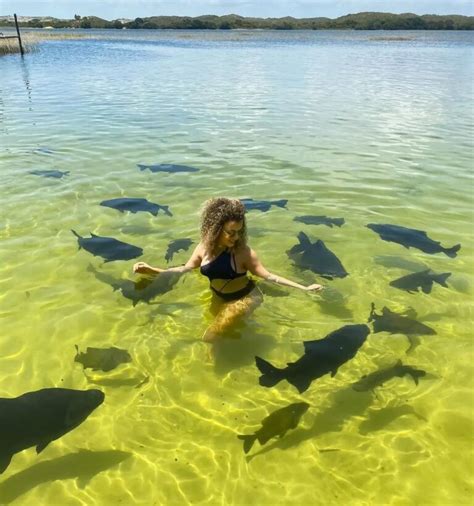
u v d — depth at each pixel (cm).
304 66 3397
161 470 342
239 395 409
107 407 393
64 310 518
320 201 828
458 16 14375
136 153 1110
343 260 629
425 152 1152
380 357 453
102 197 829
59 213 759
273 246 659
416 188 902
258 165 1027
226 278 508
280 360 448
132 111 1652
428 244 658
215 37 8638
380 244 673
